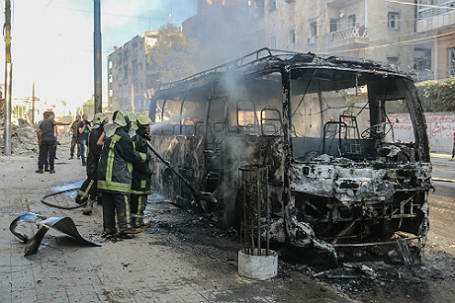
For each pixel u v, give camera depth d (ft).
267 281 12.21
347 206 13.00
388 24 91.15
